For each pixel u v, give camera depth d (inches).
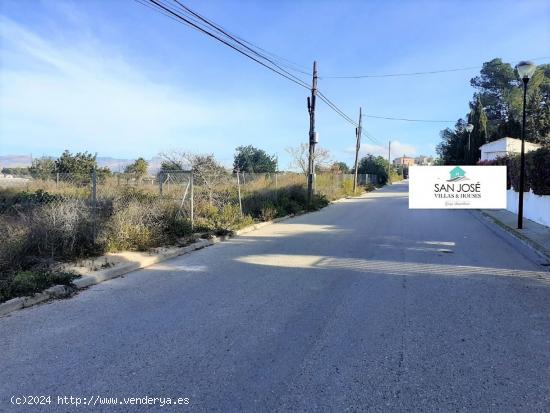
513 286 281.0
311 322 210.4
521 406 135.4
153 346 182.9
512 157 786.8
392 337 191.2
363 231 548.1
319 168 1641.2
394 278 299.3
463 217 735.7
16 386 150.3
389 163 3191.4
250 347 180.7
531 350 178.1
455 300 247.9
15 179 879.7
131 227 397.4
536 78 2132.1
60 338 193.0
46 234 329.7
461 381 151.3
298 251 406.6
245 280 295.7
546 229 540.7
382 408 134.0
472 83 2630.4
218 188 689.0
